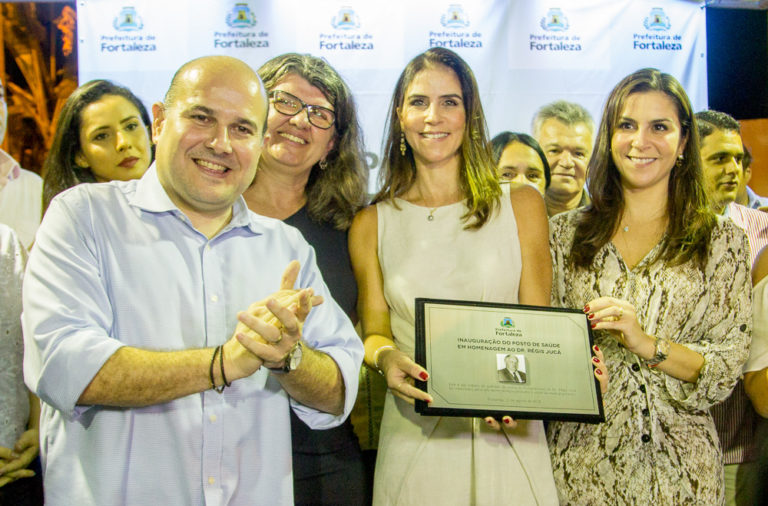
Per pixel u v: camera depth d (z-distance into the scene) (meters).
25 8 3.06
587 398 2.04
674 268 2.28
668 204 2.40
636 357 2.26
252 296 1.76
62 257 1.59
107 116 3.01
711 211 2.37
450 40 3.16
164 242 1.70
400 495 2.10
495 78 3.17
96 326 1.55
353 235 2.47
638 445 2.17
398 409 2.21
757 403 2.42
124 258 1.65
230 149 1.64
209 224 1.78
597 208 2.46
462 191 2.39
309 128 2.43
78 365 1.47
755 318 2.46
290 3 3.12
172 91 1.69
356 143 2.63
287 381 1.65
